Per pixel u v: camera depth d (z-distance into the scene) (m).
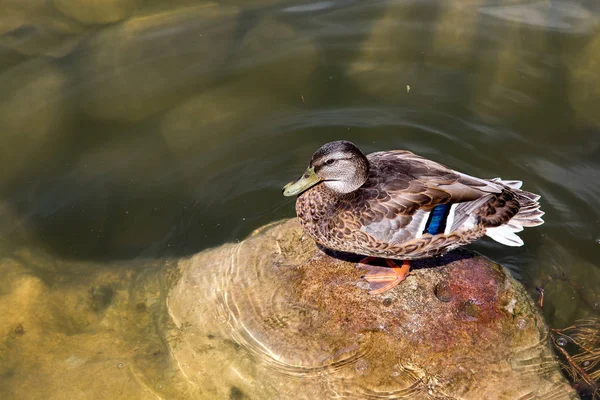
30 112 1.72
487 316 1.38
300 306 1.40
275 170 1.67
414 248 1.38
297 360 1.35
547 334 1.38
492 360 1.34
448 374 1.32
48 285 1.48
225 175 1.66
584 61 1.80
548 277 1.52
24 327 1.42
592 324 1.44
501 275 1.43
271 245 1.50
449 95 1.77
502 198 1.39
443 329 1.36
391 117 1.74
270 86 1.79
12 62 1.80
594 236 1.56
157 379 1.36
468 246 1.57
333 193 1.42
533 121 1.72
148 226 1.58
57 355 1.39
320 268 1.44
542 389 1.32
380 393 1.31
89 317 1.44
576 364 1.38
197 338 1.40
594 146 1.68
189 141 1.70
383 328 1.36
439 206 1.36
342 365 1.34
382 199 1.37
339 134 1.72
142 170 1.66
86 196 1.61
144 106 1.74
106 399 1.34
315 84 1.79
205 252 1.52
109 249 1.54
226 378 1.35
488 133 1.71
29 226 1.56
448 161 1.67
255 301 1.42
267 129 1.72
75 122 1.71
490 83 1.78
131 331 1.42
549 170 1.65
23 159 1.66
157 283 1.49
